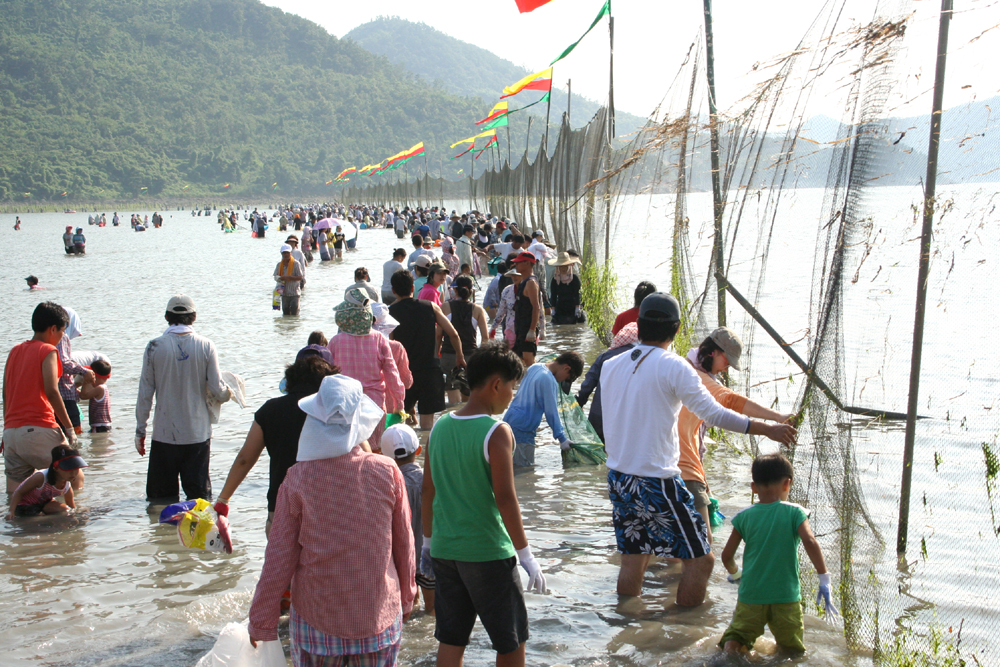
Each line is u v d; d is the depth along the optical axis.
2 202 194.12
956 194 4.01
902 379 6.64
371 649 3.06
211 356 6.33
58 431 6.31
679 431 4.71
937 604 4.07
